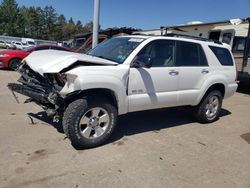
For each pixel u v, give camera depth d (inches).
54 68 158.9
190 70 211.9
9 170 138.8
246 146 193.5
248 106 328.2
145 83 184.5
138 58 177.3
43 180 132.3
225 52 247.6
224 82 239.6
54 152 161.2
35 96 169.0
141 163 155.9
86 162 152.2
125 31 586.6
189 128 223.1
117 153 165.9
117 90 169.0
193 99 219.9
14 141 172.6
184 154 172.1
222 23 492.1
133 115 246.7
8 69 502.6
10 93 302.8
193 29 585.6
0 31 2923.2
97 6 367.6
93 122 167.5
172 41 203.6
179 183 138.8
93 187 129.9
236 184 142.2
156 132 207.3
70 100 164.1
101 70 163.0
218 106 245.4
